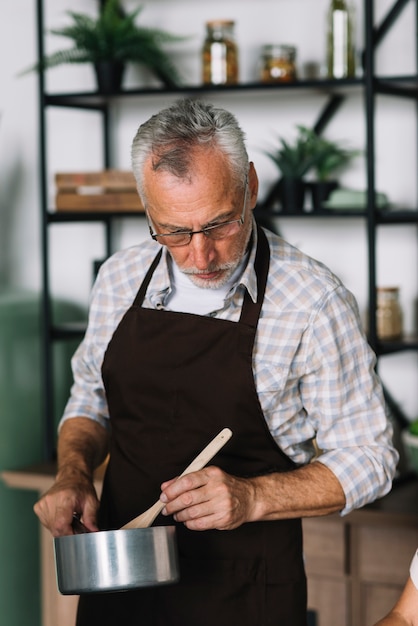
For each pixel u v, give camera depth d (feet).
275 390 6.46
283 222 11.34
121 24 10.87
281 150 10.54
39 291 12.28
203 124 5.82
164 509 6.05
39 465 11.20
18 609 11.65
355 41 10.57
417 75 9.93
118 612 6.75
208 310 6.62
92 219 11.57
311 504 6.23
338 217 10.17
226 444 6.56
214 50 10.63
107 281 7.12
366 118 9.84
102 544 5.72
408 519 9.17
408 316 10.85
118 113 12.02
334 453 6.49
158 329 6.67
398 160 10.82
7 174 12.17
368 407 6.55
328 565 9.64
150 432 6.71
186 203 5.76
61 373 12.24
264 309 6.50
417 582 5.42
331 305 6.46
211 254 5.97
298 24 11.10
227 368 6.47
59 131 12.28
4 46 12.17
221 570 6.61
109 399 6.91
